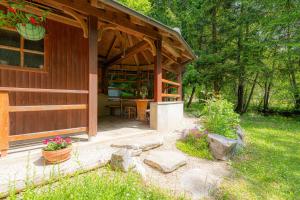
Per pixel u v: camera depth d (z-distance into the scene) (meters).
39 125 3.88
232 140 4.08
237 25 11.74
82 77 4.58
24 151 2.91
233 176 3.25
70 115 4.41
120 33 5.99
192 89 14.03
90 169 2.57
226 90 13.98
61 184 1.98
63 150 2.55
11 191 1.76
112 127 5.11
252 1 10.99
